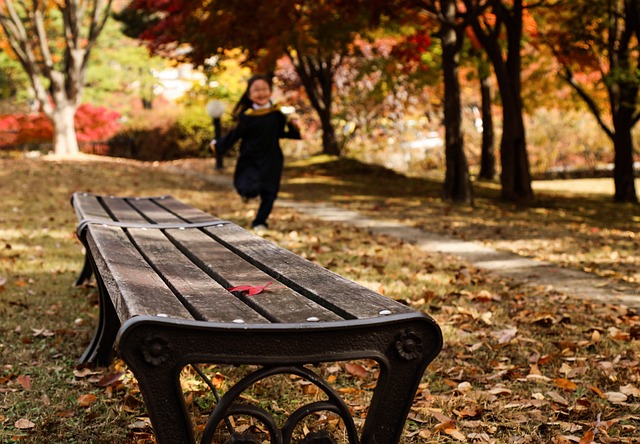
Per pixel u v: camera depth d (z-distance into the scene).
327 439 2.25
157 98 38.75
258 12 13.60
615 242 9.38
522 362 3.92
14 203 10.86
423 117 30.39
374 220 10.78
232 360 2.00
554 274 6.77
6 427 2.93
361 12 14.84
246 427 2.97
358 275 6.18
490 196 16.92
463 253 7.97
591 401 3.31
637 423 3.08
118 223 4.03
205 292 2.49
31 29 26.30
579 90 18.42
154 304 2.19
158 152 28.77
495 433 2.99
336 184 18.09
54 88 23.45
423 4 14.29
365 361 3.89
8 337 4.14
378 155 29.06
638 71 14.98
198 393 3.32
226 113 27.83
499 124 29.86
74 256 6.68
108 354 3.70
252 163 8.26
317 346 2.07
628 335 4.39
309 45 16.11
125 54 34.56
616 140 18.05
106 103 35.59
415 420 3.09
